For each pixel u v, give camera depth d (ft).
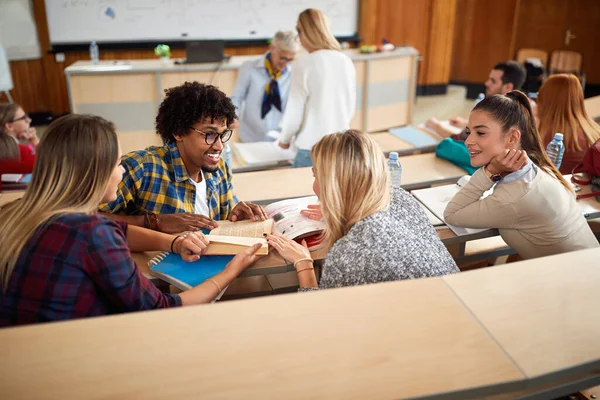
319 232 5.59
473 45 22.75
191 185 5.87
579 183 7.22
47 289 3.60
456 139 9.20
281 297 3.07
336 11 20.52
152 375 2.47
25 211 3.74
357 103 17.61
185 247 5.01
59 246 3.61
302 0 19.94
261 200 7.43
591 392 4.45
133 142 15.70
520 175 5.61
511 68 10.43
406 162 8.91
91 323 2.83
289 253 5.09
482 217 5.72
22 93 18.48
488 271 3.41
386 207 4.62
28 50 17.99
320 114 8.94
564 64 20.52
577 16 21.49
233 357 2.59
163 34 18.98
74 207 3.80
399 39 21.75
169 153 5.76
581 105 8.12
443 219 6.23
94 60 15.70
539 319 2.95
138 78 15.01
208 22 19.24
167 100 5.57
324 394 2.39
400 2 21.15
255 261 5.08
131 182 5.58
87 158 3.75
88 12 18.04
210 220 5.62
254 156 9.66
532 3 21.86
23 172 8.79
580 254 3.65
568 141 8.09
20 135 10.48
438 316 2.93
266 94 12.00
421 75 22.62
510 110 5.82
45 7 17.66
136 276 3.91
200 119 5.42
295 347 2.66
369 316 2.91
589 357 2.68
